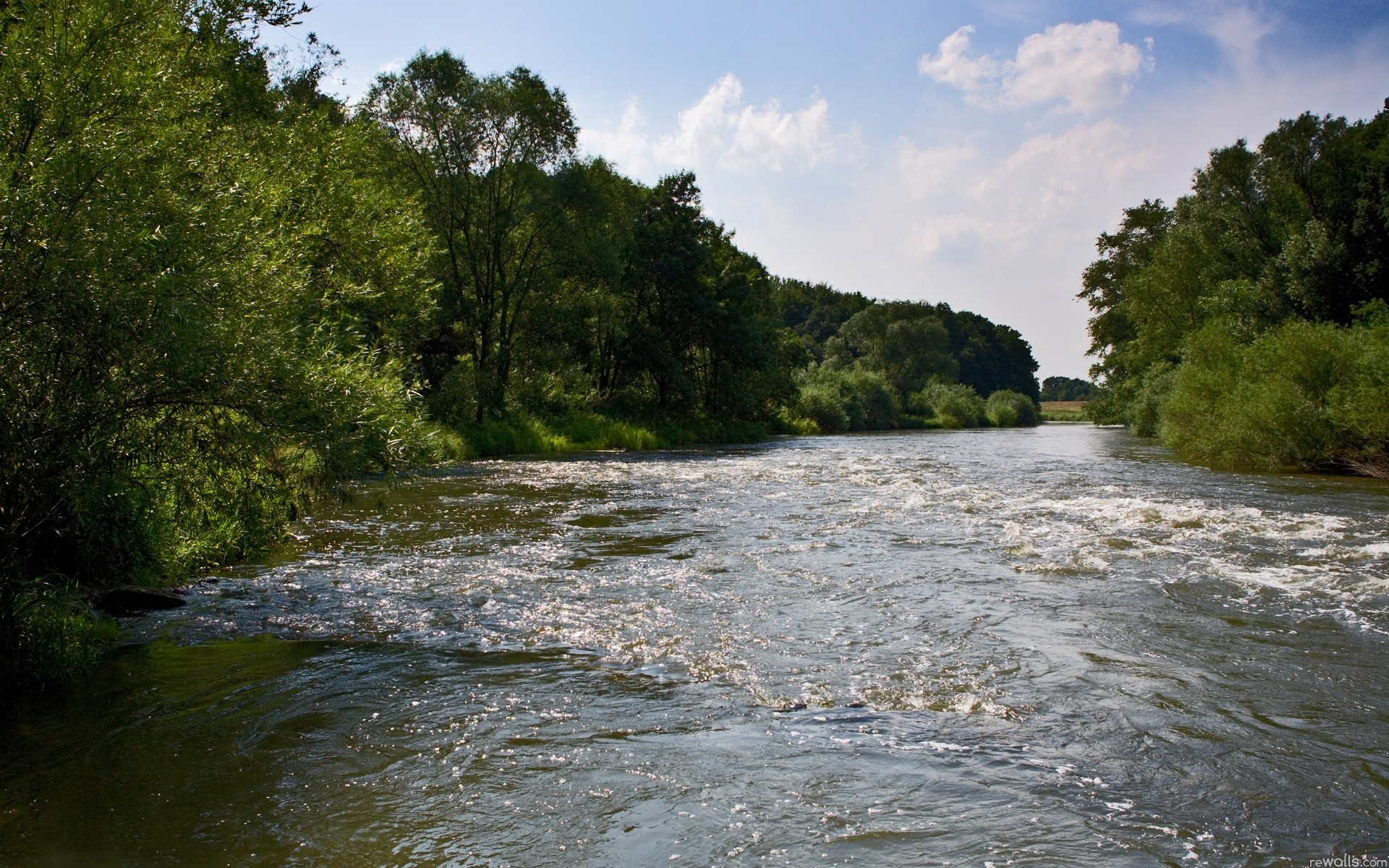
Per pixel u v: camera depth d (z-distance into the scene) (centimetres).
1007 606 676
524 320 3428
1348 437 1900
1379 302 2414
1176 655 546
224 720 446
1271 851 309
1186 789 359
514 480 1816
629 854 310
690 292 4369
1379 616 639
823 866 299
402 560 876
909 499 1423
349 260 1174
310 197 1137
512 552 920
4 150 485
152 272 503
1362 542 955
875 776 373
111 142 502
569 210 3381
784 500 1420
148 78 557
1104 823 330
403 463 624
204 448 563
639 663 538
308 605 689
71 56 522
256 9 1188
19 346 471
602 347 4294
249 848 317
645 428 3825
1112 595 713
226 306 546
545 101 3127
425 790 364
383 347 1329
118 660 548
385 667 533
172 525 782
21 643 501
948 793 356
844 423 6322
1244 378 2338
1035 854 306
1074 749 402
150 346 481
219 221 560
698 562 863
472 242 3250
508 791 362
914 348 10325
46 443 486
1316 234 2811
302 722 441
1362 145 2945
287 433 553
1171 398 2864
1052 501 1384
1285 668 520
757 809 343
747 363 4697
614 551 927
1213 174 3678
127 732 429
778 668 525
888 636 595
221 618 648
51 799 356
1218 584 750
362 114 1803
